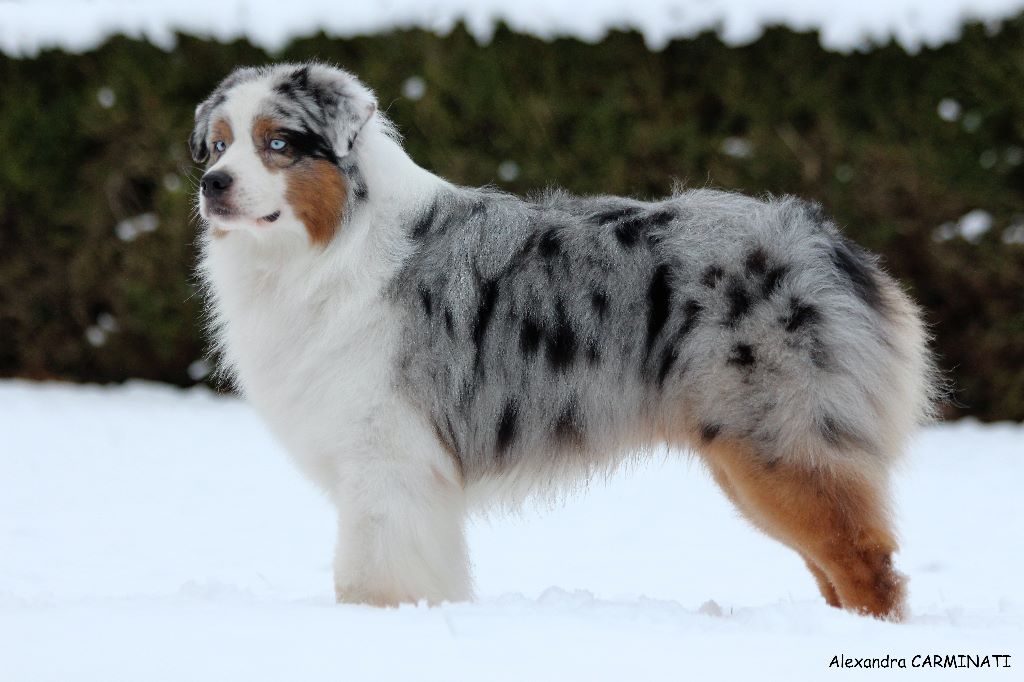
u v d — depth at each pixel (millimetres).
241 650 6566
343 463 8445
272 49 19062
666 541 12328
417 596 8281
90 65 19594
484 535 12633
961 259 17516
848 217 17719
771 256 8281
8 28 19812
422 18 18781
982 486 14453
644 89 18094
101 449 15875
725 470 8469
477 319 8492
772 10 17922
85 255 19750
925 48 17516
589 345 8406
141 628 7004
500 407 8516
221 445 16406
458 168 18359
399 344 8414
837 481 8133
